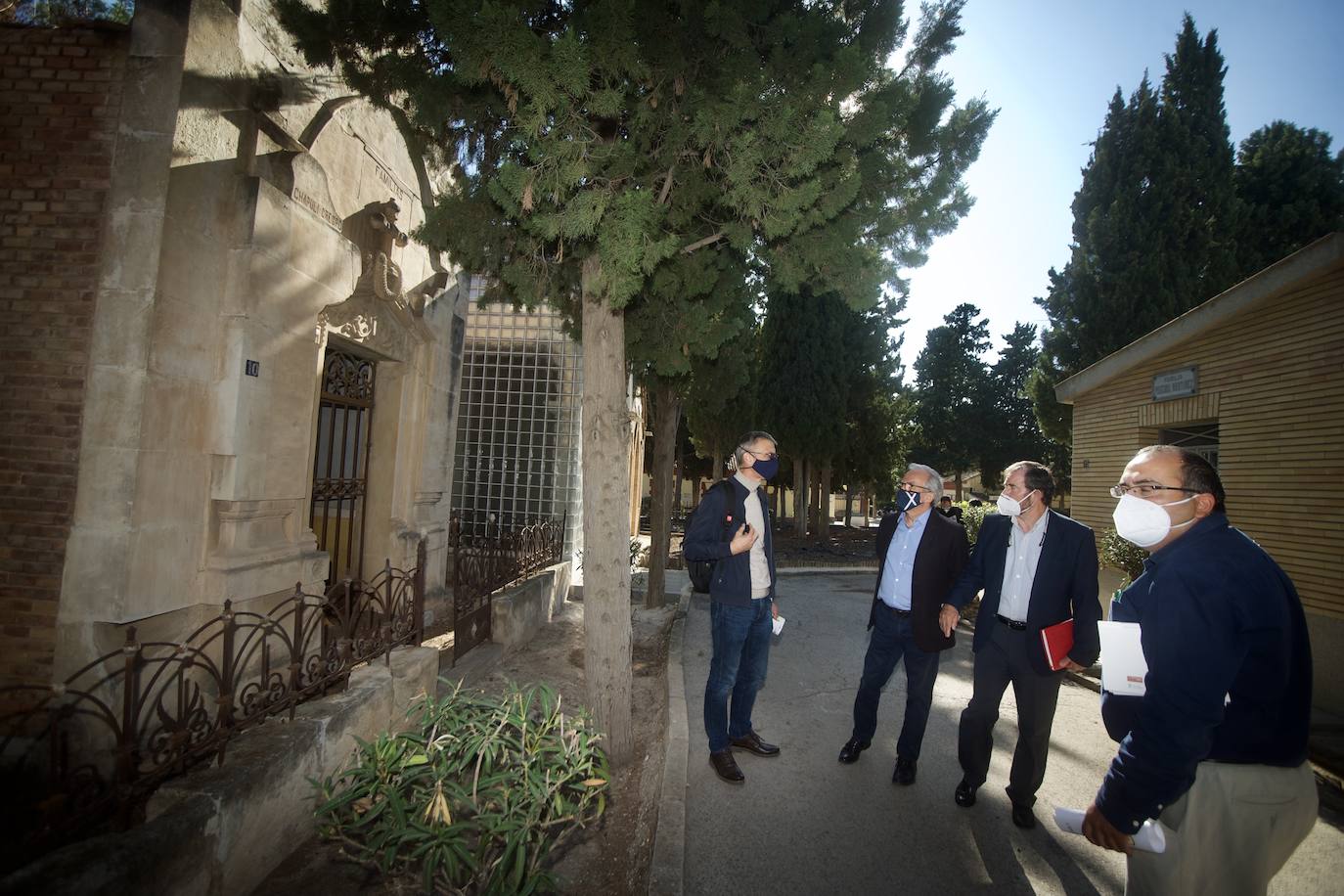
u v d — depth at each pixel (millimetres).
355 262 5887
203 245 4254
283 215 4805
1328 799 4086
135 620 3822
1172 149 13508
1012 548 3602
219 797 2623
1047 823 3605
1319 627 5746
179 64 4012
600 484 4094
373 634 4285
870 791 3908
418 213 7289
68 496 3809
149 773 2551
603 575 4066
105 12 4559
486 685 5555
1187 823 1976
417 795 2883
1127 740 1975
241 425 4457
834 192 3785
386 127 6625
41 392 3875
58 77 4047
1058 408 14555
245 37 4562
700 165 3867
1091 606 3330
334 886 2898
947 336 39969
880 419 21438
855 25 4156
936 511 4059
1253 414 6535
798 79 3516
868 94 3900
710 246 5043
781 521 28125
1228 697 1976
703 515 3994
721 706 4031
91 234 3949
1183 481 2107
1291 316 6129
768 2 3418
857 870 3121
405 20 4172
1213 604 1867
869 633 8430
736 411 20953
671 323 5266
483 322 10586
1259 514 6418
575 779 3350
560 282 5227
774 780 4031
